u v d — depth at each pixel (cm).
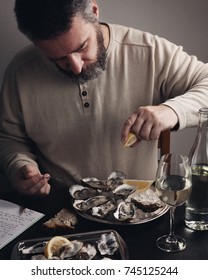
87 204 99
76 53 103
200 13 161
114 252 81
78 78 118
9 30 150
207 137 91
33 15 96
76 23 97
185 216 92
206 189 87
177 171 83
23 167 111
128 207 95
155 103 137
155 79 133
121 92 129
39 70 130
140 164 135
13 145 137
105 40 128
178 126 108
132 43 130
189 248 83
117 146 133
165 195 81
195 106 112
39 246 84
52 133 134
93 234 86
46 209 103
